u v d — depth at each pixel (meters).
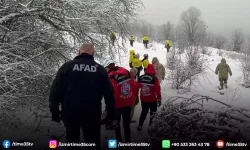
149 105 5.73
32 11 5.98
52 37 6.96
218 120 3.93
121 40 9.11
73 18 6.45
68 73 2.99
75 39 7.39
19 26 6.45
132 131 5.56
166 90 10.88
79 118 2.93
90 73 3.00
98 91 3.04
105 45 8.48
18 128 5.31
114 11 7.93
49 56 6.91
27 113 5.99
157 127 4.32
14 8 5.87
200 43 13.41
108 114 3.20
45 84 5.96
